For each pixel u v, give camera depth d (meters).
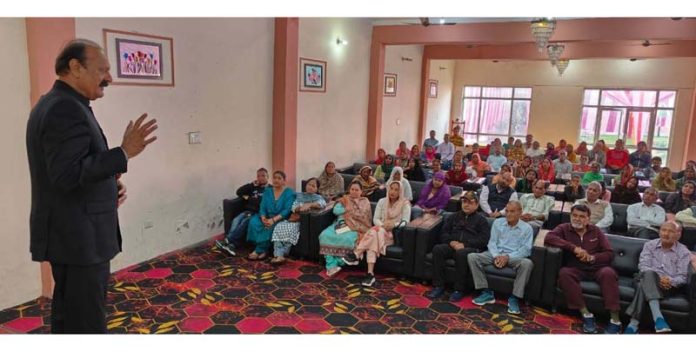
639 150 9.59
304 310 3.78
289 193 4.95
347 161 8.10
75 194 1.60
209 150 5.20
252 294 4.04
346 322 3.60
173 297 3.92
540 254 3.82
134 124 1.62
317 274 4.54
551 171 7.36
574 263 3.80
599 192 5.12
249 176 5.82
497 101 13.66
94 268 1.67
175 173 4.84
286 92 5.96
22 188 3.51
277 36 5.88
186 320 3.55
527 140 10.83
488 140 13.92
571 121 12.67
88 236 1.63
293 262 4.84
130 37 4.18
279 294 4.06
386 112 9.97
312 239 4.78
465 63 13.84
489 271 3.99
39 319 3.44
